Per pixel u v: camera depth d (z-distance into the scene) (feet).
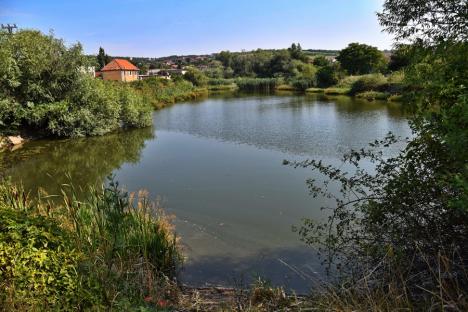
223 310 12.51
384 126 67.62
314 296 12.24
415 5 13.47
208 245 23.34
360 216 18.75
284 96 162.40
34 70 62.44
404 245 11.82
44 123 65.98
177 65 427.33
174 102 143.33
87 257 12.55
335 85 192.95
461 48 12.21
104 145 60.13
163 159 48.85
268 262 20.89
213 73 289.94
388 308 9.78
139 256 16.25
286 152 49.57
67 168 45.29
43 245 10.05
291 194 32.96
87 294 9.88
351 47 217.97
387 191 12.57
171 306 12.93
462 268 10.21
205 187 35.91
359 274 12.14
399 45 14.58
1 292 9.04
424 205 11.84
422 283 10.83
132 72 255.70
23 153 53.98
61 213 16.58
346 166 39.78
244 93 193.06
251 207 30.19
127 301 11.01
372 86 147.64
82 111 66.08
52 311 9.02
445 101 11.68
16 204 16.93
